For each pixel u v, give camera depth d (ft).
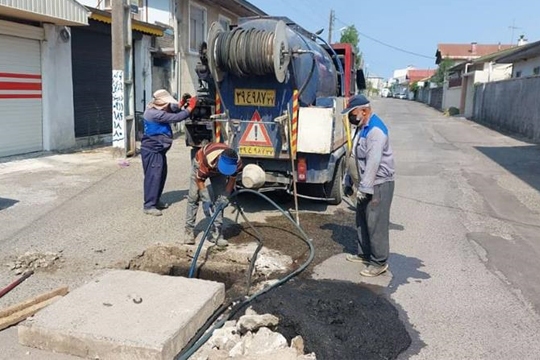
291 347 12.01
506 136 66.39
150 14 57.62
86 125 46.60
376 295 15.34
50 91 41.09
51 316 12.48
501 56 99.71
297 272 16.88
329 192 25.91
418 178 35.50
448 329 13.39
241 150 23.36
